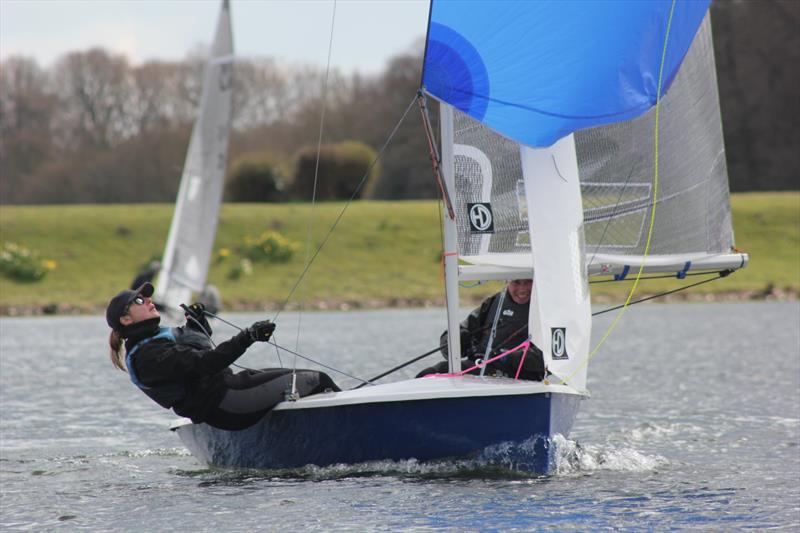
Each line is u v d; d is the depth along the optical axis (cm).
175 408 3016
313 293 14612
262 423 3042
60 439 3931
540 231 2956
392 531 2364
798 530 2356
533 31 2930
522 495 2684
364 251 16725
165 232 17588
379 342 8094
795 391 4941
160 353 2961
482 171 3077
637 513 2508
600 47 2961
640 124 3366
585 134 3312
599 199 3334
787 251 16150
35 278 15212
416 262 16212
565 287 2962
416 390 2888
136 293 3020
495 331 3216
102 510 2677
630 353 7044
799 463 3170
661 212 3400
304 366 6347
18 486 3027
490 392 2825
